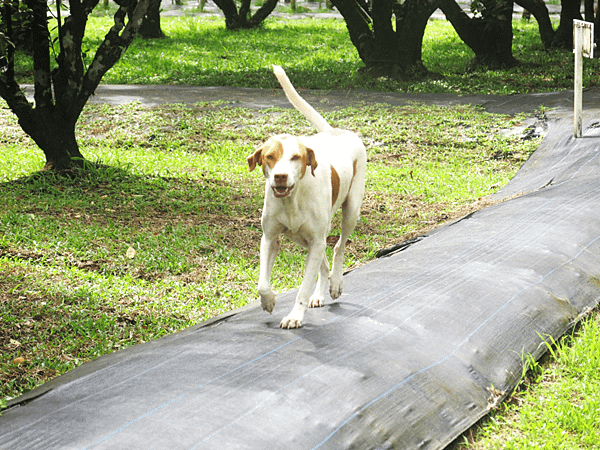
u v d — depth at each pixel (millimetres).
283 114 10883
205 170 8094
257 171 8172
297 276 5809
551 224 5711
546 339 4945
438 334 4805
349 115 10852
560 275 5281
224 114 10938
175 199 6836
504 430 4574
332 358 4594
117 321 5371
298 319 4816
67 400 4520
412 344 4723
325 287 5137
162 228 6324
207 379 4512
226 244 6176
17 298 5410
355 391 4461
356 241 6289
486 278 5168
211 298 5570
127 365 4715
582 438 4516
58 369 5023
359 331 4766
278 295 5402
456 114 10609
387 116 10648
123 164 7969
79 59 7445
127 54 17859
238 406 4367
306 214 4762
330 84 14266
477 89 13359
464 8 28875
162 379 4547
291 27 25734
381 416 4418
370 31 15320
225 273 5828
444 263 5379
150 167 7969
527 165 8125
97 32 21609
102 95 12391
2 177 7309
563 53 17516
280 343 4707
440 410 4516
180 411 4352
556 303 5109
